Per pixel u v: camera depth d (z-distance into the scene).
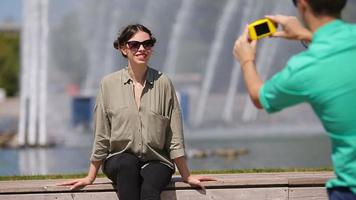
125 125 10.84
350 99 6.86
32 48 45.34
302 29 7.50
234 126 50.31
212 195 11.30
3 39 136.00
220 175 12.68
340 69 6.88
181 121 11.15
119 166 10.67
